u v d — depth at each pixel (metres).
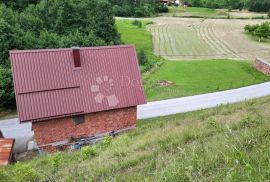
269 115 14.98
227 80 48.38
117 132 28.56
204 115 22.16
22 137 30.36
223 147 8.05
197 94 41.75
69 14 59.75
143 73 50.47
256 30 89.00
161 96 40.84
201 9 150.50
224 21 117.81
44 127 25.95
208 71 52.84
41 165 15.47
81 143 26.97
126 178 8.07
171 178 6.54
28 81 25.91
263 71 53.12
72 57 27.78
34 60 26.77
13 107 37.66
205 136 12.38
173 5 160.00
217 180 5.89
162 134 15.05
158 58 61.62
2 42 43.75
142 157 10.74
